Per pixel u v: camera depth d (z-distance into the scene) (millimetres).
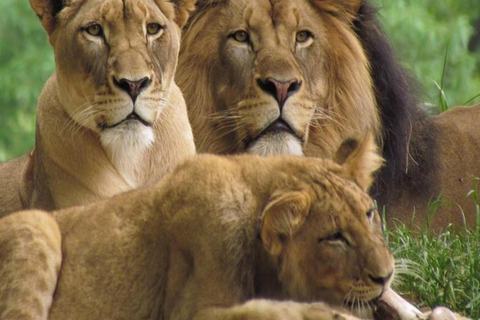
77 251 9430
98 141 11266
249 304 8719
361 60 13047
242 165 9305
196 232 9008
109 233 9398
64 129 11297
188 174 9266
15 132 26234
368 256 8852
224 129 12523
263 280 9141
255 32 12312
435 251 11844
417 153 14203
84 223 9578
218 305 8844
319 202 8969
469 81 27469
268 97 11992
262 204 9008
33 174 12008
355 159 9367
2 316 9156
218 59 12484
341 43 12836
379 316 9555
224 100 12461
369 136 9500
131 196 9555
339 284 8922
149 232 9258
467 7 31062
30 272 9219
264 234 8852
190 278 8984
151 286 9203
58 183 11422
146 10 11000
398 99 13547
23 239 9289
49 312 9305
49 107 11445
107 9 10922
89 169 11305
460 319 9891
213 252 8930
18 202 12508
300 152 12156
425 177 14242
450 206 14469
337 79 12867
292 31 12398
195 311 8867
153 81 10930
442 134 14867
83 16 10961
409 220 14172
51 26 11211
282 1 12445
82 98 11023
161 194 9328
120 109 10812
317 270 8953
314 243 8945
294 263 8984
